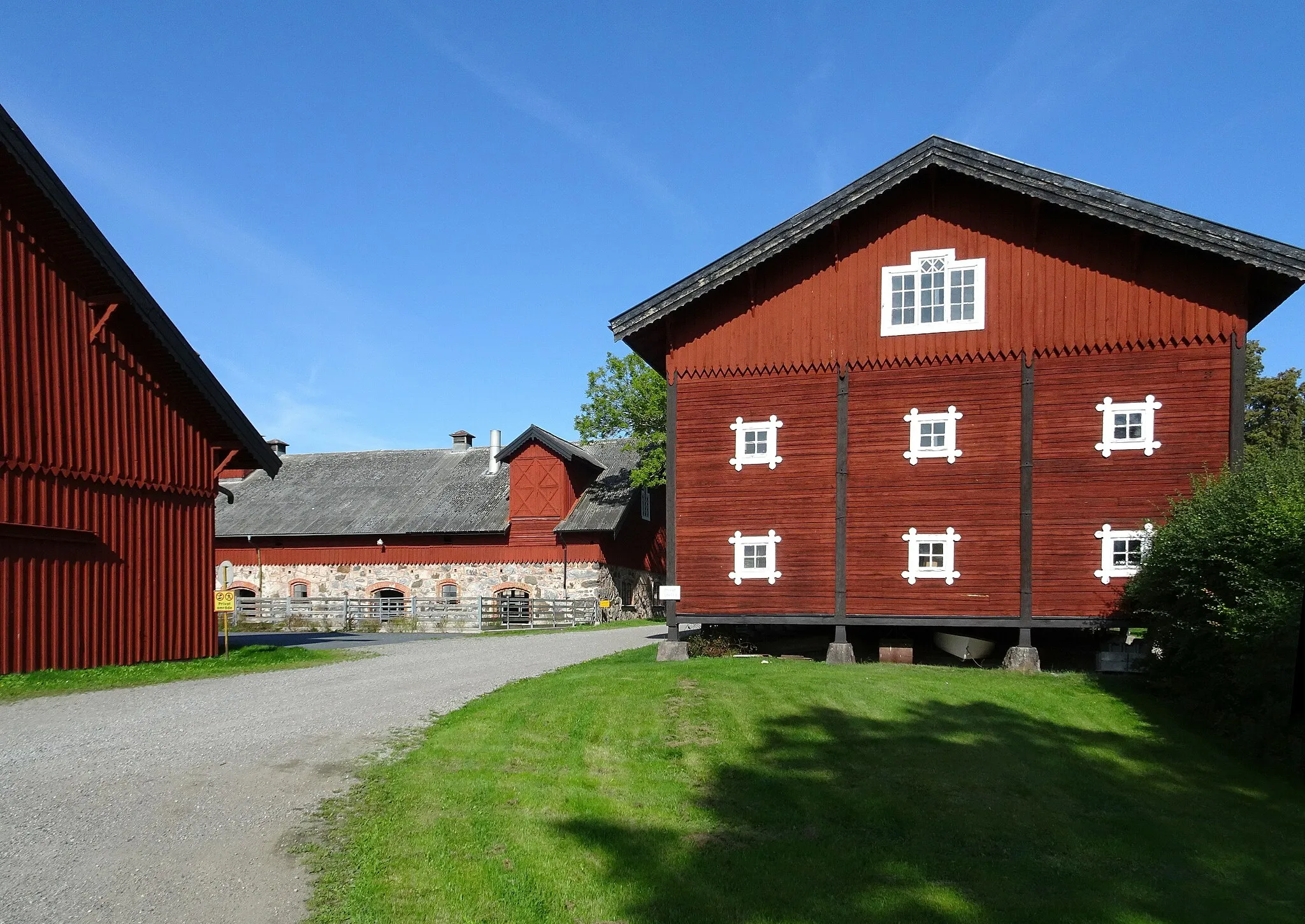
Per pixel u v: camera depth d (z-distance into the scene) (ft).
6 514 43.62
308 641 78.43
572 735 33.17
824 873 21.61
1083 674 47.67
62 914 17.85
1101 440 49.14
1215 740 35.73
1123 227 48.26
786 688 40.73
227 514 122.11
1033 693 41.78
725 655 55.62
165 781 26.73
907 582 51.44
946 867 22.45
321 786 26.55
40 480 45.65
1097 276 49.62
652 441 114.52
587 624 104.94
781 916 19.29
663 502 134.10
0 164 44.01
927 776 29.19
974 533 50.72
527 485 110.42
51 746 30.63
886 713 36.88
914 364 52.01
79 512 48.11
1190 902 21.21
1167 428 48.29
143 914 18.02
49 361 46.60
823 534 52.80
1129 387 48.88
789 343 53.83
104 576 49.60
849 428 52.75
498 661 56.65
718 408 54.60
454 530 109.60
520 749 31.24
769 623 53.11
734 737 32.94
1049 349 50.06
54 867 20.11
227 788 26.20
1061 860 23.45
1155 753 33.91
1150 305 48.78
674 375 55.21
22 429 44.73
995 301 51.03
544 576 108.68
